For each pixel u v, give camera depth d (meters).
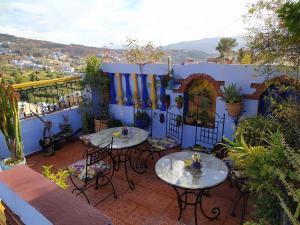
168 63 5.29
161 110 5.68
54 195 1.33
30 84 5.10
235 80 4.64
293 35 2.65
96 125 6.09
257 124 3.63
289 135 2.99
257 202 2.57
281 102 3.71
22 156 4.07
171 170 3.10
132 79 5.91
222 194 3.78
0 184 1.51
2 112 3.75
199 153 3.62
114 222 3.21
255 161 2.40
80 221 1.13
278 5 3.01
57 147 5.51
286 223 1.97
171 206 3.53
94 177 3.53
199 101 5.21
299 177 1.78
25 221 1.36
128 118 6.24
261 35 3.26
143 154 5.21
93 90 6.27
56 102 5.68
